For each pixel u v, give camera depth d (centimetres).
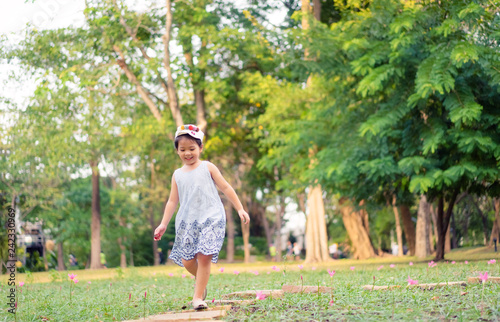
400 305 441
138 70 2430
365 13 1450
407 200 1886
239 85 2766
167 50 2302
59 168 2667
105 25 2197
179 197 489
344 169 1539
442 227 1611
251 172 3105
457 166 1323
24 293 795
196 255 485
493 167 1329
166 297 656
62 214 3250
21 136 2253
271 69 2636
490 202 3034
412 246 2725
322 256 2298
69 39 2102
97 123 2470
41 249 3503
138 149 2753
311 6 2327
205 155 2766
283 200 3475
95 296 729
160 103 2686
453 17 1226
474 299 448
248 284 808
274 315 410
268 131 2400
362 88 1305
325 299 495
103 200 3528
